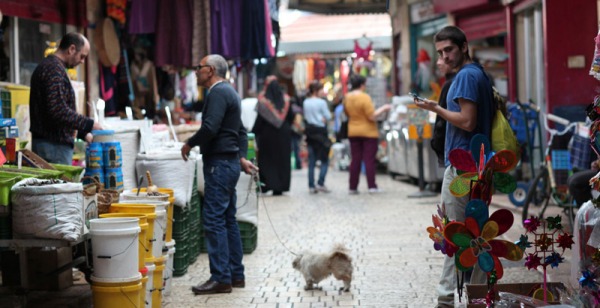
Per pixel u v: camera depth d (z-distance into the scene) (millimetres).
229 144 8750
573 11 14961
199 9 13438
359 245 11570
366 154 18688
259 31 13414
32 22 12477
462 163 6496
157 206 8031
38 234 6727
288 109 18500
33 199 6688
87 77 13422
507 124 7332
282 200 17594
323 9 19406
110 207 7648
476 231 5996
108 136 8836
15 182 6887
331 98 30922
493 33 19359
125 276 6836
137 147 9445
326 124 19125
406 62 24531
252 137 11844
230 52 13461
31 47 12492
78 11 13109
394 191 18969
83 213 6953
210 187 8742
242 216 10977
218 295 8672
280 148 18453
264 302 8328
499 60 19516
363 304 8164
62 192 6738
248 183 10992
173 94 15805
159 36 13539
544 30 15117
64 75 8742
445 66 7570
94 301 6883
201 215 11086
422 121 17656
